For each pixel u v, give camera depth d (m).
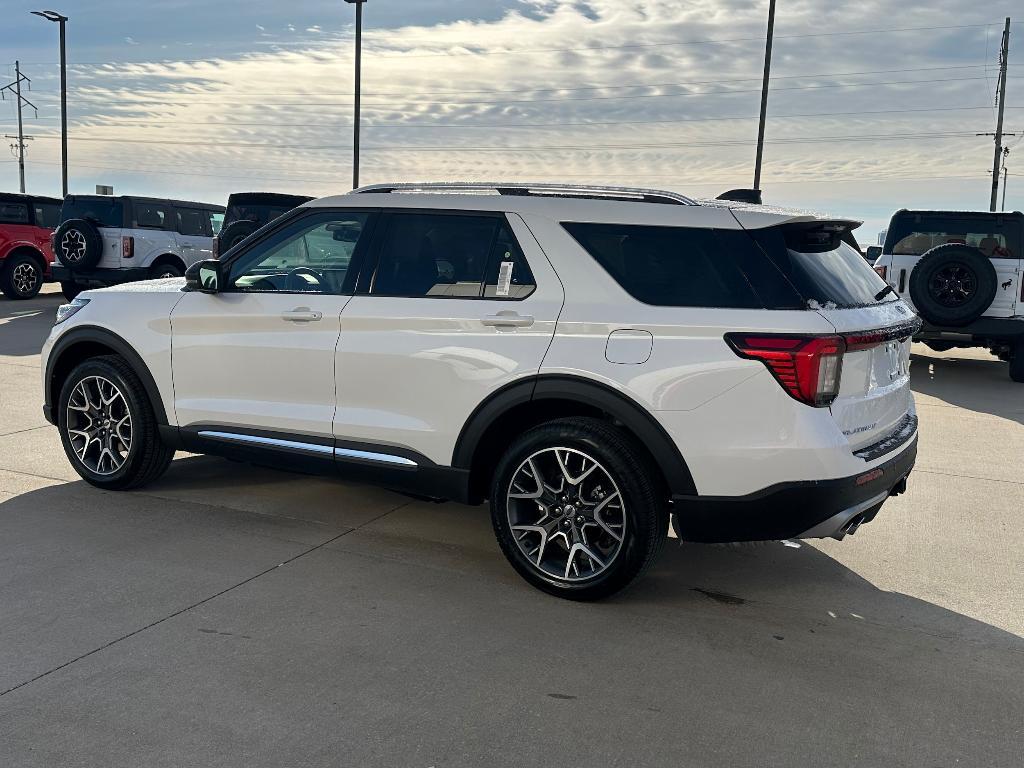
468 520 4.86
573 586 3.79
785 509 3.48
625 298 3.70
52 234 15.94
